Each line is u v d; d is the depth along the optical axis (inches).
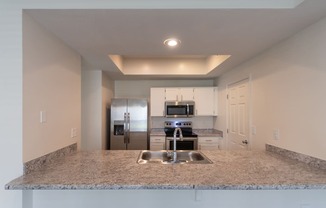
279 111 84.9
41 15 62.1
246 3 58.2
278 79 85.6
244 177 57.3
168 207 69.9
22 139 59.7
